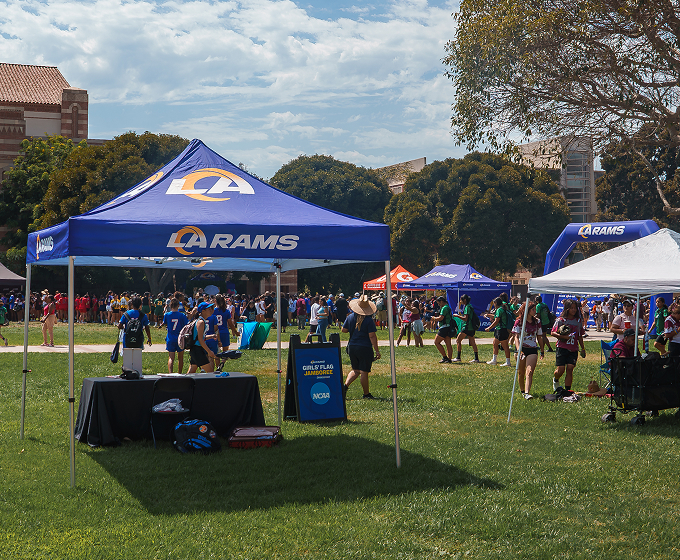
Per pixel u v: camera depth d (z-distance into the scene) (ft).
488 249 163.12
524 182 168.14
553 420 30.53
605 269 33.04
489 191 160.25
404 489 19.80
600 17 44.62
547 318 50.52
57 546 15.07
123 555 14.61
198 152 28.17
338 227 22.35
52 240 22.80
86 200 127.34
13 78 195.72
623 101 46.34
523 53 46.91
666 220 181.68
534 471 21.80
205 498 18.80
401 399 35.45
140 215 21.63
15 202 158.81
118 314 105.29
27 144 167.94
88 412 25.02
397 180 252.21
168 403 25.22
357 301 35.65
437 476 21.03
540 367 50.78
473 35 49.44
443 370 48.60
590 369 48.83
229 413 26.68
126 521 16.87
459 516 17.40
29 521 16.67
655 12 43.62
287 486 20.02
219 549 15.10
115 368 48.19
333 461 22.70
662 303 57.72
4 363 51.19
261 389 39.32
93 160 136.67
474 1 49.85
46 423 28.68
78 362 52.21
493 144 51.70
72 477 19.66
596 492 19.77
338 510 17.81
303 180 179.52
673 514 17.83
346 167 190.80
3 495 18.69
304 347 30.37
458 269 95.81
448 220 169.17
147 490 19.35
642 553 15.33
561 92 48.03
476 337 82.79
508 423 29.73
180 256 21.01
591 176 224.94
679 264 31.17
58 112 188.14
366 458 23.15
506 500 18.81
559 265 94.38
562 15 44.65
